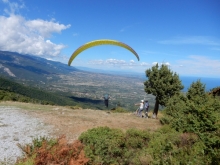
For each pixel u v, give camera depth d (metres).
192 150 5.82
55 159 5.84
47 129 11.33
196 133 7.04
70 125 12.41
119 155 7.25
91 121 13.76
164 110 14.16
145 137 8.57
